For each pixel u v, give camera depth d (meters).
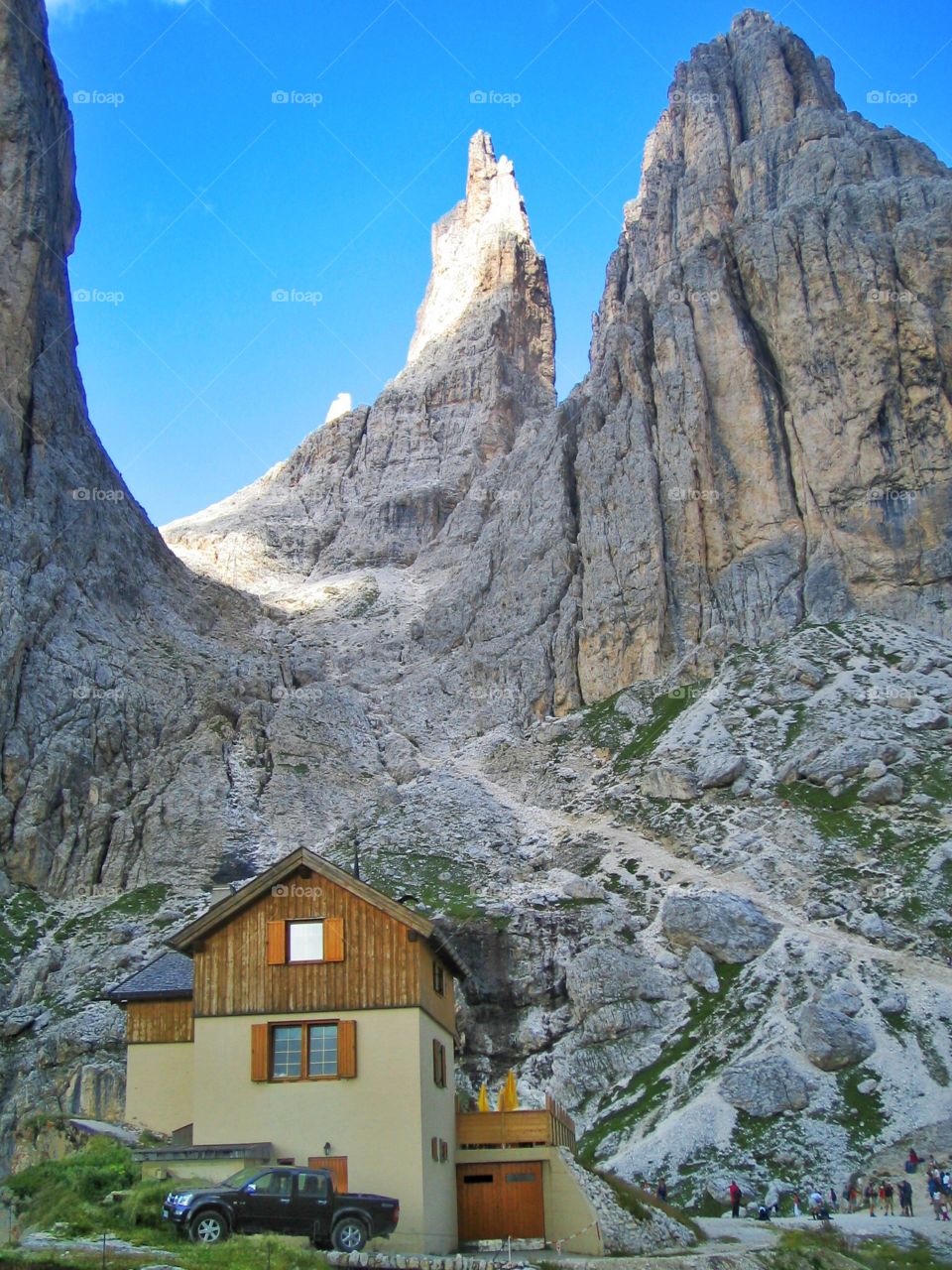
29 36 152.38
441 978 52.47
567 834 117.69
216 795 122.19
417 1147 45.91
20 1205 42.50
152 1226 39.56
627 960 93.88
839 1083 79.44
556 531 158.25
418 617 165.38
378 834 120.19
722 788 116.88
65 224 157.12
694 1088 81.62
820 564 143.00
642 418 158.62
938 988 85.88
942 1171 70.12
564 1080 86.81
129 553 147.38
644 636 144.50
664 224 198.25
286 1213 39.91
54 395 144.00
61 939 104.69
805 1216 66.88
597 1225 49.09
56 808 117.06
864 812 108.31
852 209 159.88
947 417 145.00
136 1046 59.69
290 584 191.50
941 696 121.69
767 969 91.19
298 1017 48.12
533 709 144.62
